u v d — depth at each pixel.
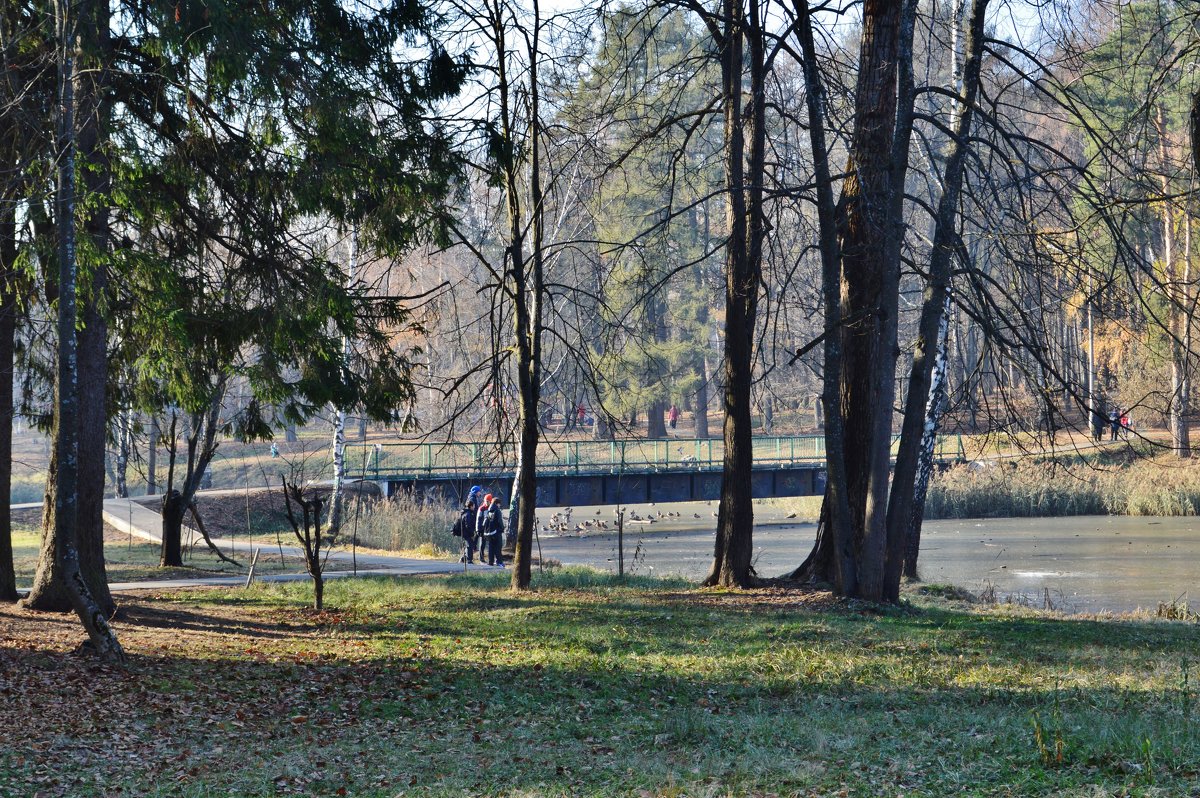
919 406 17.78
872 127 17.00
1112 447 48.31
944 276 16.38
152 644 13.48
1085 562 29.56
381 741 9.07
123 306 15.45
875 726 9.06
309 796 7.38
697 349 55.22
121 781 7.61
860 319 16.75
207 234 15.28
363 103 14.80
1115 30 16.50
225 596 19.56
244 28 13.28
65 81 11.53
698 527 46.53
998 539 35.41
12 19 13.45
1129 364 42.62
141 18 13.88
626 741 8.96
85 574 15.45
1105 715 8.84
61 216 11.53
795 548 35.91
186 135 14.75
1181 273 26.14
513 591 20.03
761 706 10.29
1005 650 13.34
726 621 15.71
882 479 17.30
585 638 14.38
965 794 6.63
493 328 18.73
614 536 42.69
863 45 17.16
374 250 16.16
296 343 15.08
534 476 20.25
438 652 13.47
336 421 36.28
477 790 7.48
